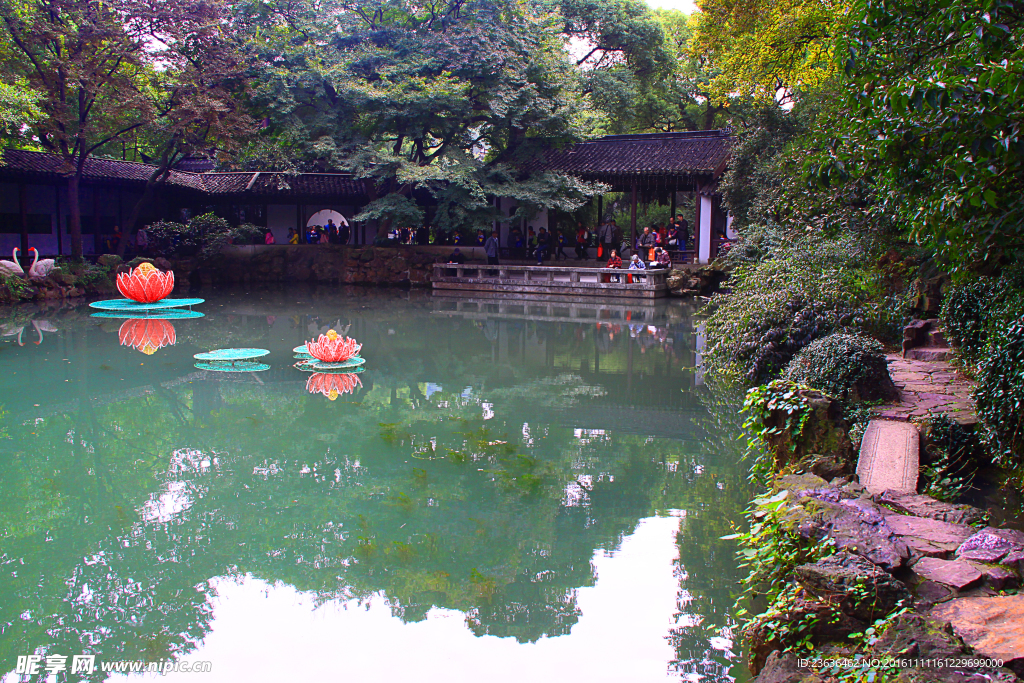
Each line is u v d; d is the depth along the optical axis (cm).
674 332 1664
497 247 2658
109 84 2159
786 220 1569
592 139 2783
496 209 2694
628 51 3369
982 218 462
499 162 2723
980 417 628
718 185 2292
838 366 764
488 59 2442
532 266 2603
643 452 786
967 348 832
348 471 733
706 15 1906
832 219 1301
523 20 2586
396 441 827
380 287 2728
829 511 429
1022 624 337
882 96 494
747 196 2112
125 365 1226
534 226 3008
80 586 518
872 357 758
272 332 1605
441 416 937
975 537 427
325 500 659
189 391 1057
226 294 2392
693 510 627
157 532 598
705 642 443
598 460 762
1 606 493
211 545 573
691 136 2652
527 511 629
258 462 760
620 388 1101
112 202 2731
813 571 360
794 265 1197
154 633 462
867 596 345
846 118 593
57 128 2134
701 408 976
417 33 2566
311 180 2912
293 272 2870
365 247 2822
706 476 711
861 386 752
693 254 2625
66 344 1413
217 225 2753
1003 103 396
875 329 1051
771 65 1809
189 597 502
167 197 2955
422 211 2634
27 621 474
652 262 2466
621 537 577
